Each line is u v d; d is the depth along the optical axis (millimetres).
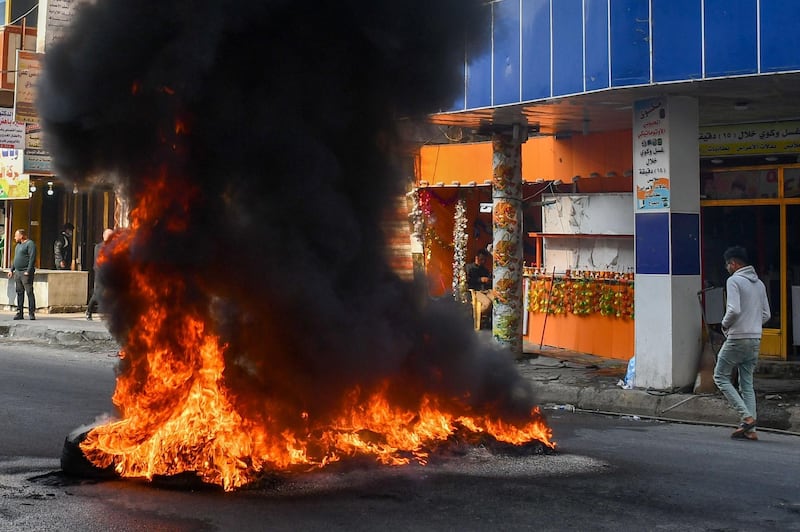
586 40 9797
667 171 9906
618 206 13328
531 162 14703
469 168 15547
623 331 12867
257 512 5273
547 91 10305
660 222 9984
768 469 6828
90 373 11727
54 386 10398
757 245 12273
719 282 12547
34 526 4957
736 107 10805
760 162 12148
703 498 5859
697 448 7676
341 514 5262
